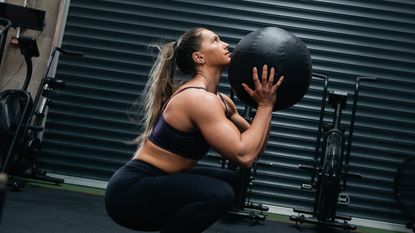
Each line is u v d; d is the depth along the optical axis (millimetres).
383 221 5250
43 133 5395
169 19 5512
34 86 5383
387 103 5387
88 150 5398
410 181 4727
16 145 4480
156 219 1943
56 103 5434
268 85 1957
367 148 5336
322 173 4367
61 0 5477
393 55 5434
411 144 5332
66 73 5465
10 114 4430
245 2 5504
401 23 5449
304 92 2045
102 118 5430
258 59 1958
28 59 4535
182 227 1883
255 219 4422
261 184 5316
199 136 1958
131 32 5508
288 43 1987
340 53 5449
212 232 3789
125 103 5441
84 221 3635
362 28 5461
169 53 2148
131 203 1908
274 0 5504
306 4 5496
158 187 1894
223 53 2062
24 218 3422
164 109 2012
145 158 1981
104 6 5527
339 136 4418
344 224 4359
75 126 5418
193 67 2070
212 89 2082
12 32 5348
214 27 5500
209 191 1873
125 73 5473
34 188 4707
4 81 5344
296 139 5375
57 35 5449
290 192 5312
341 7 5484
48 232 3135
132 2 5523
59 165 5379
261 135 1913
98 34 5508
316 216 4527
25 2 5348
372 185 5293
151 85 2193
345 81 5430
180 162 1973
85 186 5312
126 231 3477
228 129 1870
